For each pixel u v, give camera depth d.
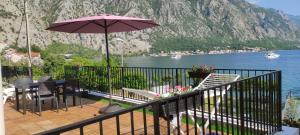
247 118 4.39
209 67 7.90
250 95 4.41
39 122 6.29
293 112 12.84
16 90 7.42
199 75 7.92
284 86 59.81
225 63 124.88
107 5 181.12
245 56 190.50
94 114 6.94
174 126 4.46
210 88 3.45
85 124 1.92
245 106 4.35
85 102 8.41
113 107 6.88
